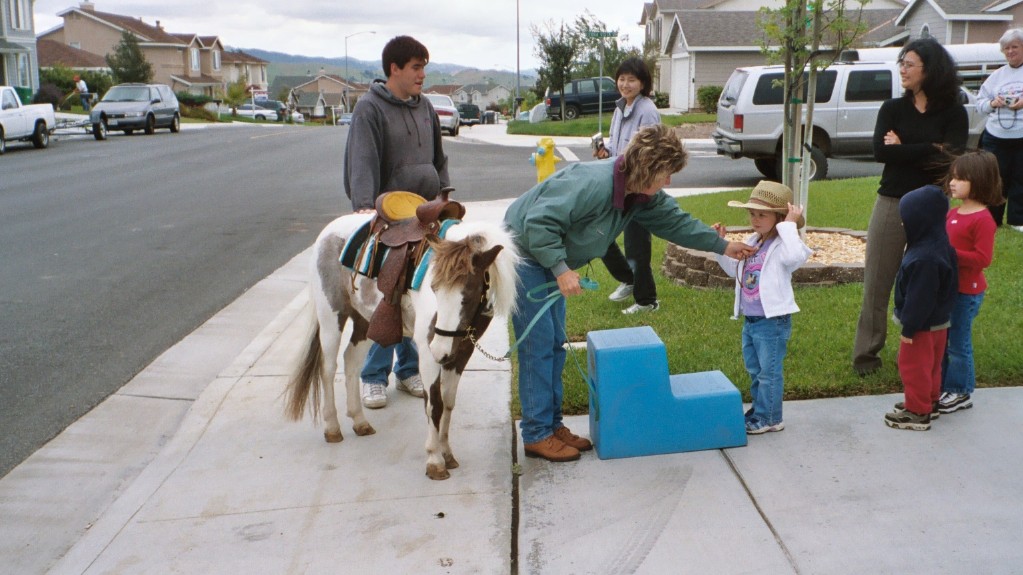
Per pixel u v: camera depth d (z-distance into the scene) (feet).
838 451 14.48
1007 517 12.19
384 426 16.53
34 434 16.56
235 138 99.25
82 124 100.37
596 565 11.46
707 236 15.02
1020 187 28.78
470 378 18.75
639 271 21.93
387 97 16.31
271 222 40.70
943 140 15.85
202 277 29.27
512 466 14.58
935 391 15.44
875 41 111.86
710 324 20.89
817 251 26.73
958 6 100.83
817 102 48.57
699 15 123.65
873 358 17.26
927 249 14.24
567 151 74.95
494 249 12.16
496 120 200.13
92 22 251.80
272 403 17.72
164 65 262.26
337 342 15.47
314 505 13.39
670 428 14.69
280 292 27.04
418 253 13.47
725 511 12.72
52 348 21.63
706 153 71.15
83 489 14.39
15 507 13.76
